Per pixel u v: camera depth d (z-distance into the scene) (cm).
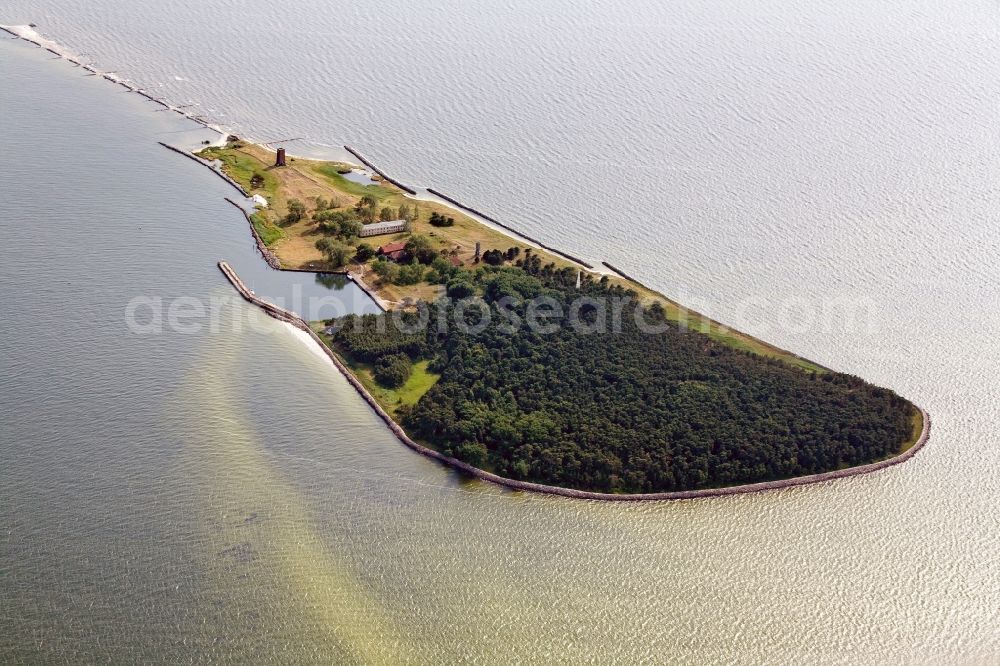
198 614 17625
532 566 19088
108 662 16688
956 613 18500
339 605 17962
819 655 17600
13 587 18038
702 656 17462
